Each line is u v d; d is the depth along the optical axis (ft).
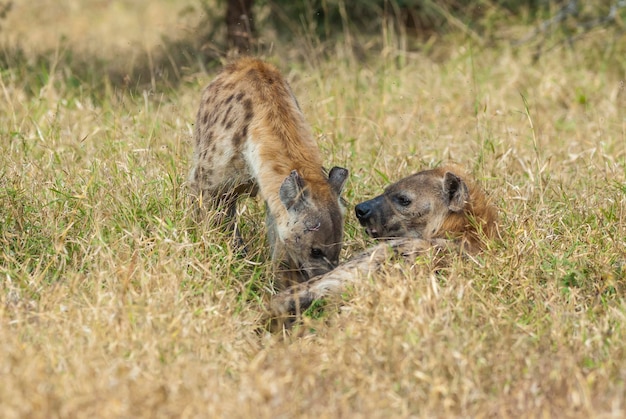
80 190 37.78
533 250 34.17
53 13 79.00
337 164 42.70
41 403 23.30
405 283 30.66
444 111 52.75
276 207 32.30
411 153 44.62
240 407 24.04
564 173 44.16
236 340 29.27
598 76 58.39
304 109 50.21
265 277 34.71
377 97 54.13
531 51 61.93
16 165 39.88
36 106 49.06
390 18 66.69
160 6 82.43
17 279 31.68
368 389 25.70
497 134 48.47
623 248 35.17
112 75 59.21
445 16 67.97
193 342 27.91
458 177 34.91
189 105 50.21
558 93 56.34
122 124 46.11
